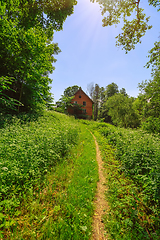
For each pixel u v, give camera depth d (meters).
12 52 9.12
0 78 6.91
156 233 2.45
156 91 15.84
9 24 8.16
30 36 8.86
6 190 2.69
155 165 4.13
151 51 8.54
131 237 2.36
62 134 7.75
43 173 4.11
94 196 3.60
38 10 5.88
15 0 5.68
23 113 10.31
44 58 10.57
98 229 2.58
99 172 5.12
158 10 6.62
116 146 7.84
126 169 4.87
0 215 2.14
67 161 5.42
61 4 5.96
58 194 3.35
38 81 11.27
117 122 32.56
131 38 7.67
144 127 16.39
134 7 6.65
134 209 3.08
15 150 4.25
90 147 8.12
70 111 35.56
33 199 3.03
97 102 58.72
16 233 2.17
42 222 2.46
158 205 3.08
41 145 5.22
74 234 2.26
